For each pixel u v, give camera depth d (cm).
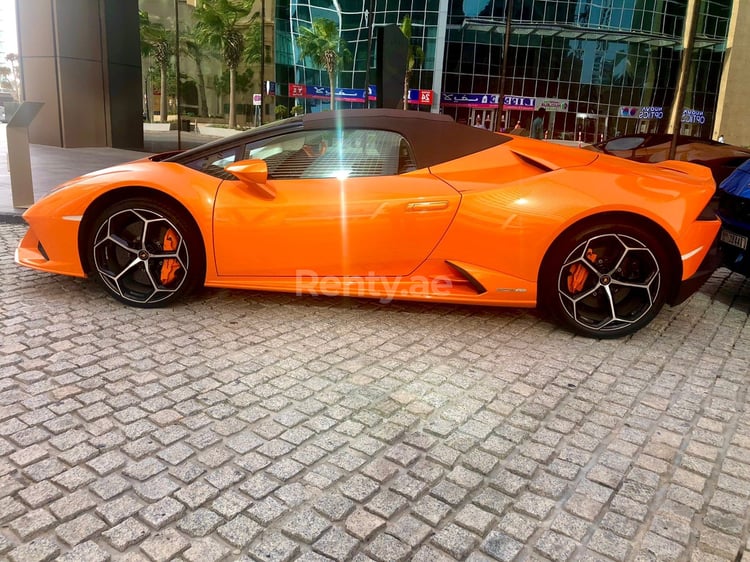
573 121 4822
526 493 193
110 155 1417
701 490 197
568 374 287
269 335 323
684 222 312
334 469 203
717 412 253
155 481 192
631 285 322
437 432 230
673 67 4816
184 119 4606
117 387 256
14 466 197
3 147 1438
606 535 175
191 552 162
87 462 201
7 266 438
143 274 356
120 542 164
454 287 334
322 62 4756
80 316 340
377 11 4688
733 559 166
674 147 852
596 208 311
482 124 4775
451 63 4656
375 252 327
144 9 4981
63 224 348
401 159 338
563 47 4634
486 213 318
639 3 4559
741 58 4916
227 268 340
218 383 264
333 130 343
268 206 328
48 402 241
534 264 321
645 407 256
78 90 1579
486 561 162
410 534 172
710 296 433
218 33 4738
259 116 4875
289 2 4816
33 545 162
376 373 281
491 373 285
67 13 1520
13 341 301
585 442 226
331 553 163
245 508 181
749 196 409
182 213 338
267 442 218
